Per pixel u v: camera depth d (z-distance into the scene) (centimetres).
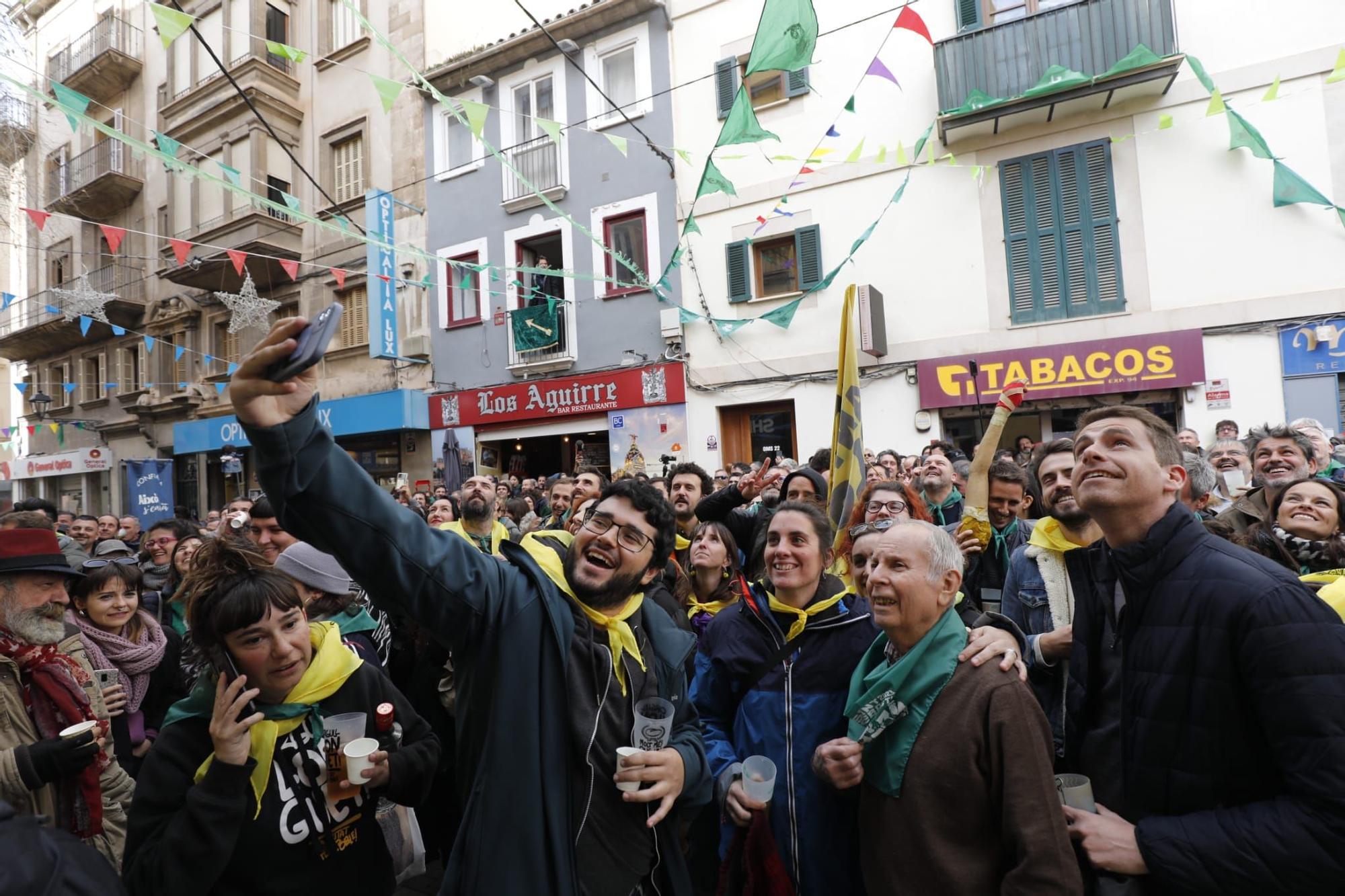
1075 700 175
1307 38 705
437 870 325
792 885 177
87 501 1672
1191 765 138
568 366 1102
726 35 983
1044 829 142
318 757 176
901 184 880
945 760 156
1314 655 126
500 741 143
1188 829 133
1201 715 138
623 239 1071
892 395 880
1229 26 735
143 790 161
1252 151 680
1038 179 815
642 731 151
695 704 221
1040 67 776
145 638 297
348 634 250
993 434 280
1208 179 742
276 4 1334
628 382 1039
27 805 179
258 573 171
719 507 340
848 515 291
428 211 1215
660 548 165
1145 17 733
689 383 1005
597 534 161
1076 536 237
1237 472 451
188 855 144
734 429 1003
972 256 845
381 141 1253
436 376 1207
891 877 158
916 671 163
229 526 400
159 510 1424
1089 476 156
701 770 166
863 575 186
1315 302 694
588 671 153
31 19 1648
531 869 138
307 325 115
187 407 1465
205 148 1363
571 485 531
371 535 126
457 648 148
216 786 150
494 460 1190
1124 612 157
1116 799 160
